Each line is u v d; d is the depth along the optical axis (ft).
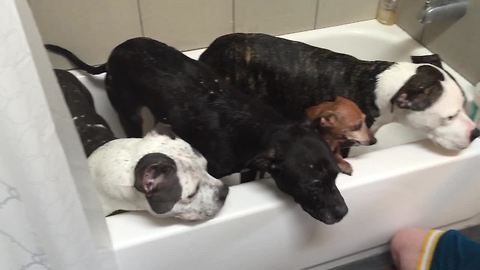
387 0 6.61
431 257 4.83
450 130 4.57
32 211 3.15
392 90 4.77
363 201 4.58
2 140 2.78
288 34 6.69
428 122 4.63
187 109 4.76
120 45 5.32
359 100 5.04
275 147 4.12
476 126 4.97
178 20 6.10
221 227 4.15
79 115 4.93
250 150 4.46
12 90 2.60
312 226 4.57
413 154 4.70
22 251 3.42
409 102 4.58
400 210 4.93
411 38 6.51
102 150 4.22
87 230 3.43
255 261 4.68
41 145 2.84
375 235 5.11
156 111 4.97
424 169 4.60
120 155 4.06
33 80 2.67
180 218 4.01
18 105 2.65
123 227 4.02
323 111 4.56
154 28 6.07
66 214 3.20
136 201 3.95
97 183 4.12
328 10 6.63
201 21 6.21
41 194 3.01
